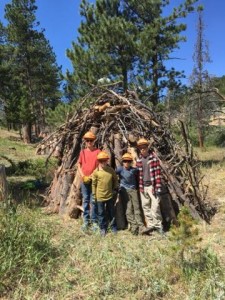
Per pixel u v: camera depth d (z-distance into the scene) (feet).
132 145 14.90
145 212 13.32
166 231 13.48
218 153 37.50
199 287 8.97
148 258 10.61
